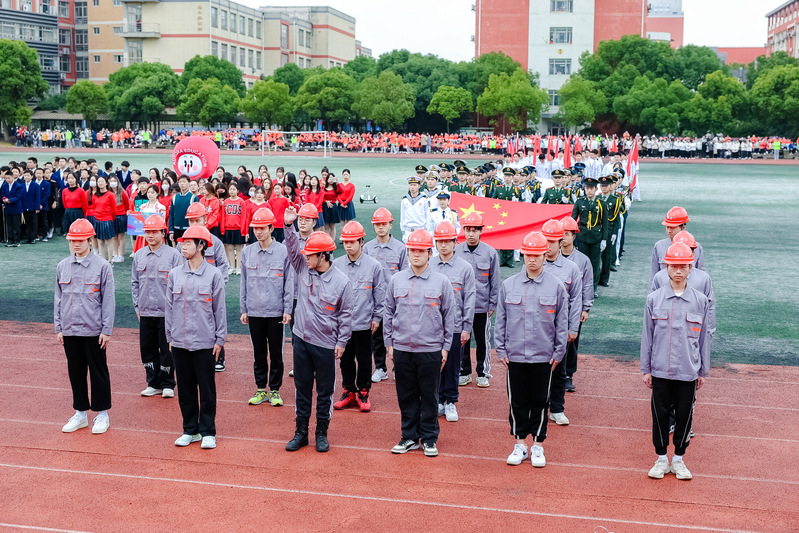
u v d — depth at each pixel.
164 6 90.62
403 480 7.22
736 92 71.94
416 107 79.56
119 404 9.31
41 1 98.75
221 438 8.26
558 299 7.48
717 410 9.15
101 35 99.81
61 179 22.72
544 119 84.62
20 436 8.24
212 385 7.99
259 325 9.25
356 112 76.69
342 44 119.94
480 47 85.38
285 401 9.46
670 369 7.18
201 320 7.91
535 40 84.25
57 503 6.72
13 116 75.06
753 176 46.94
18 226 20.98
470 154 69.12
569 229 9.34
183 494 6.91
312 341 7.86
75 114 82.44
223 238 17.00
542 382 7.50
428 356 7.68
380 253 10.09
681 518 6.51
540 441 7.56
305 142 73.44
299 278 8.06
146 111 75.62
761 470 7.49
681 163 60.44
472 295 8.61
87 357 8.25
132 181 21.81
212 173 23.05
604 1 82.88
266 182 18.30
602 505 6.73
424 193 15.35
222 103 73.81
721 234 23.61
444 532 6.24
